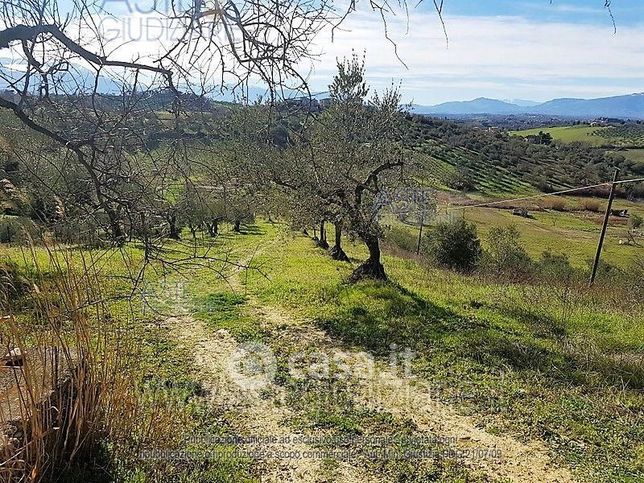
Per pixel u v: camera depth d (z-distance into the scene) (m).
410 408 6.11
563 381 7.03
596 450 5.29
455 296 12.00
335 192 12.21
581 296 13.48
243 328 8.91
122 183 3.13
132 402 4.34
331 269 16.30
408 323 9.31
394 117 13.32
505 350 8.08
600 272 23.31
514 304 11.22
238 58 2.66
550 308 11.24
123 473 3.85
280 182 11.51
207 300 10.70
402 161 12.41
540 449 5.28
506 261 24.77
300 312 10.04
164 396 5.78
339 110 12.79
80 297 3.69
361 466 4.81
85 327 3.77
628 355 8.08
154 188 3.17
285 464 4.75
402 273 16.67
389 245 30.02
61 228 3.24
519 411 6.11
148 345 7.61
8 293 3.46
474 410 6.11
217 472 4.30
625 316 10.83
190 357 7.41
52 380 3.53
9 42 2.97
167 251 3.24
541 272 23.05
